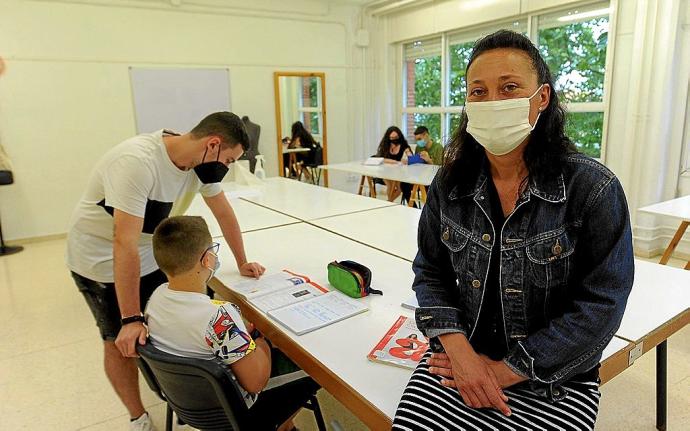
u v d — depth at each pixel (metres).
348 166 5.50
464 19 5.98
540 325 1.02
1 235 4.77
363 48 7.32
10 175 4.88
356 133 7.50
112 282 1.78
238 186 3.94
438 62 6.72
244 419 1.19
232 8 6.09
